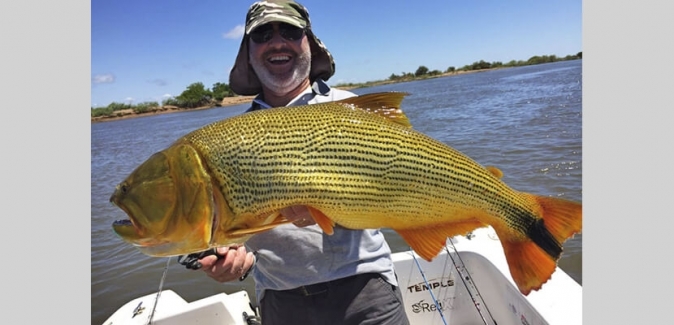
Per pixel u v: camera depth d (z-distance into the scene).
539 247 0.77
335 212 0.72
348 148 0.72
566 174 3.15
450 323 1.32
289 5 1.01
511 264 0.79
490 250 1.29
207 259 0.74
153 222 0.65
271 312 0.93
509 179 3.17
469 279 1.31
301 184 0.70
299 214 0.71
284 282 0.89
